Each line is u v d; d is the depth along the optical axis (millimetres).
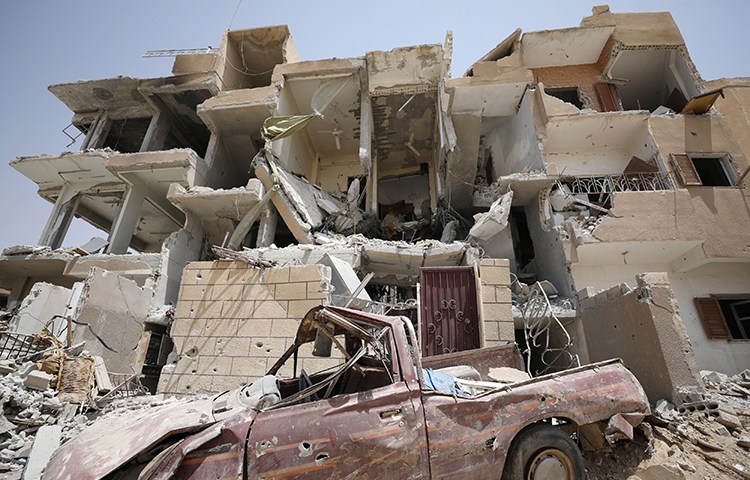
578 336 9523
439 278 9117
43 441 4637
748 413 5289
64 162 15602
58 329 9039
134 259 12336
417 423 3012
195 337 8500
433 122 16453
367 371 4152
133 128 19219
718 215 11164
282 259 10609
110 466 2459
